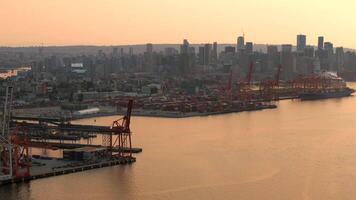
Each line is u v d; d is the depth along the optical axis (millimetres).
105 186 134625
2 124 152250
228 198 125688
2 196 126438
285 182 138625
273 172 148500
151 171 149125
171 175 145000
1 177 135375
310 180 140375
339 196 127500
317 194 128875
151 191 130875
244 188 133375
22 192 129500
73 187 133750
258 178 142375
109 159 159625
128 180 140000
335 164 157750
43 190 131125
